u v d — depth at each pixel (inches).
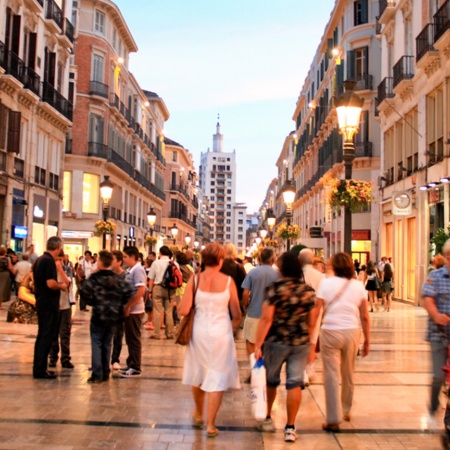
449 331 241.3
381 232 1241.4
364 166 1470.2
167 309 560.7
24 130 1154.0
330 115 1648.6
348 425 271.6
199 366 255.3
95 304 351.9
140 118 2384.4
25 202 1108.5
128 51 2202.3
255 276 345.7
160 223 3063.5
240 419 280.8
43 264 357.4
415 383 364.2
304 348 252.1
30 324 609.0
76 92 1745.8
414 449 237.6
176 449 232.5
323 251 1806.1
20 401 301.6
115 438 244.1
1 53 1018.7
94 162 1768.0
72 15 1662.2
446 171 842.2
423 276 949.8
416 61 945.5
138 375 374.6
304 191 2356.1
